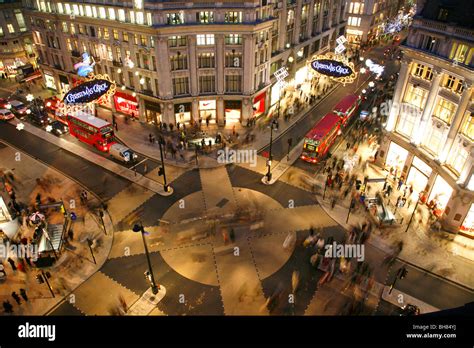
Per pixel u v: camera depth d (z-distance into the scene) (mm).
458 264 32844
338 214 38781
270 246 34688
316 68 36875
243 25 47938
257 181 44281
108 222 37625
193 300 29312
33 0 60281
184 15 47938
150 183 43781
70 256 33625
